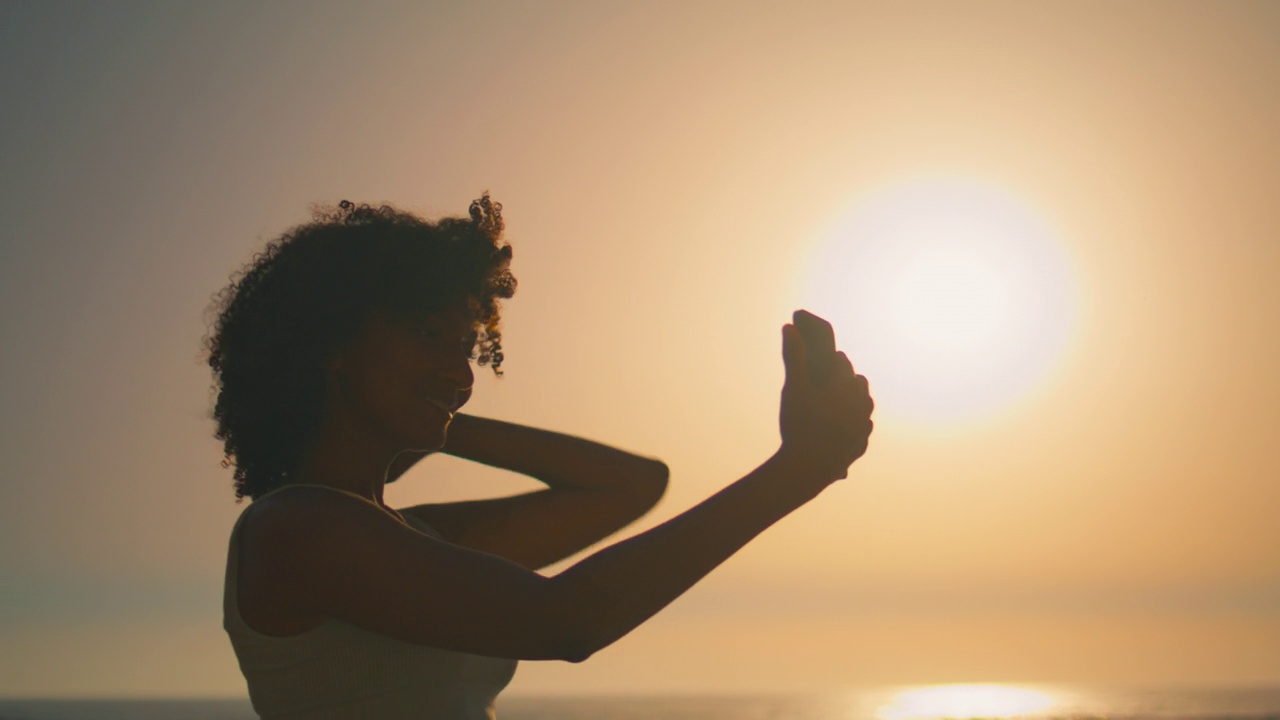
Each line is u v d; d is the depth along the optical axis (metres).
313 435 1.46
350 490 1.46
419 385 1.45
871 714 183.25
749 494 1.21
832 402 1.26
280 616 1.27
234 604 1.36
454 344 1.48
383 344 1.44
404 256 1.46
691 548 1.18
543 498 1.82
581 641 1.16
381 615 1.21
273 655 1.30
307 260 1.47
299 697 1.31
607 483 1.84
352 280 1.44
